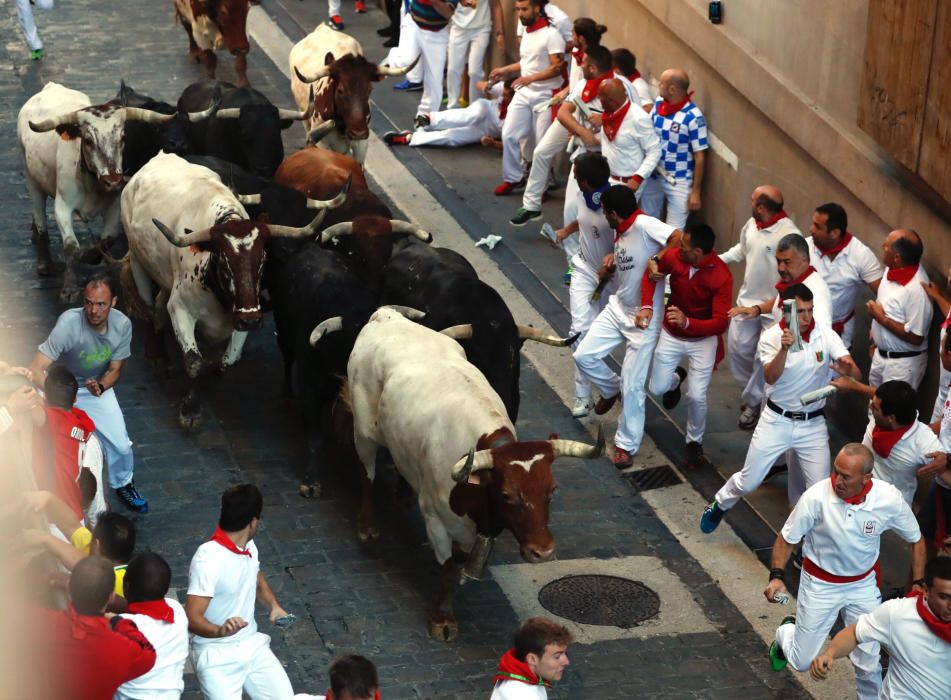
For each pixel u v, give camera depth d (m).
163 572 7.59
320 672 9.63
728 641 10.36
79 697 7.20
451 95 19.44
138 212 12.70
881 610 8.05
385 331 10.69
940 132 10.64
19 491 8.27
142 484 11.76
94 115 13.31
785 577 11.12
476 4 18.88
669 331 12.10
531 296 15.27
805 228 13.30
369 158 18.62
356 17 23.67
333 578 10.73
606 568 11.14
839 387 10.53
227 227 11.35
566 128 15.23
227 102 15.13
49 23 22.92
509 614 10.49
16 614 7.20
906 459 10.11
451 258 12.03
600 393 12.84
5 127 18.78
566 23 17.11
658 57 16.05
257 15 23.61
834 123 12.52
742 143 14.24
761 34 13.72
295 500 11.73
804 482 11.19
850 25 12.16
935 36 10.59
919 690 7.96
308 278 11.57
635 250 11.99
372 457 10.89
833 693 9.81
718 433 13.06
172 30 23.00
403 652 9.93
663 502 12.06
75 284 14.45
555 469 12.52
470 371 10.22
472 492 9.46
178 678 7.68
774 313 11.44
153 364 13.51
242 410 13.03
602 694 9.66
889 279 11.30
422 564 11.02
